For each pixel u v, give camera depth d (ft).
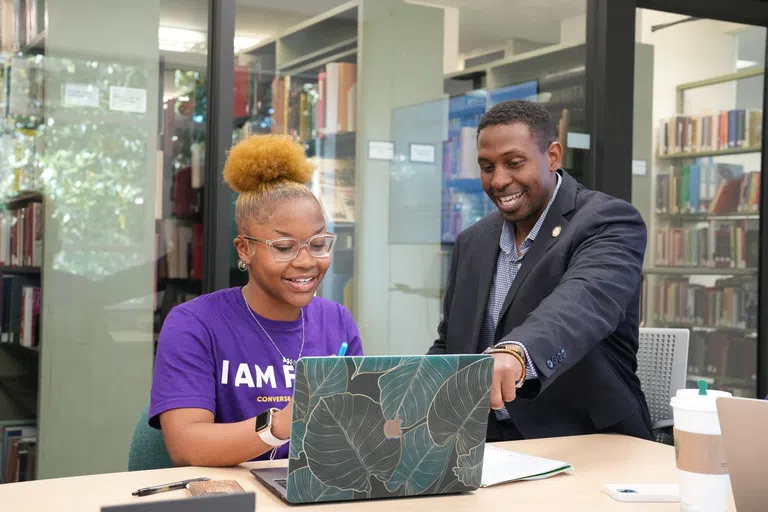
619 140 11.93
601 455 5.75
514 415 6.89
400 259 10.96
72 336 9.50
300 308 5.77
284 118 10.27
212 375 5.41
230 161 5.49
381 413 4.38
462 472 4.62
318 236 5.33
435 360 4.46
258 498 4.43
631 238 6.76
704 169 13.29
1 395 9.25
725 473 4.11
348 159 10.65
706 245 13.41
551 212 7.10
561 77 11.82
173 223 9.87
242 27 10.03
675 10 12.80
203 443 4.98
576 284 6.14
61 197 9.40
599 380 6.66
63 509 4.13
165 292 9.86
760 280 13.67
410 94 10.99
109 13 9.52
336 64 10.57
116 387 9.69
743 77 13.48
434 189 11.15
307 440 4.27
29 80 9.23
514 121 6.93
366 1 10.73
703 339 13.42
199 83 9.94
